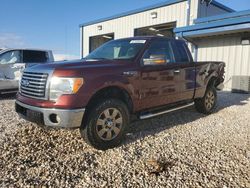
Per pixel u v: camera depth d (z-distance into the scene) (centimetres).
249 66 1123
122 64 414
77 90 350
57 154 364
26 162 334
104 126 384
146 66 443
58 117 346
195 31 1146
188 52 562
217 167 330
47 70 366
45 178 294
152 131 479
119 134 401
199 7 1245
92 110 369
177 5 1340
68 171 313
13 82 860
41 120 358
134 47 466
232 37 1169
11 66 876
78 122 353
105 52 501
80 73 358
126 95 417
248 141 432
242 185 285
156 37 496
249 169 325
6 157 347
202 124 538
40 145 396
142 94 437
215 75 647
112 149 388
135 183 288
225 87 1211
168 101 501
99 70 379
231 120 579
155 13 1453
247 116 621
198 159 353
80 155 362
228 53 1194
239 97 941
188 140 431
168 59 507
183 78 530
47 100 357
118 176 303
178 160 349
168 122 550
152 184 286
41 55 948
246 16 1004
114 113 394
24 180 288
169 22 1392
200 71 586
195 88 572
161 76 472
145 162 341
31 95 383
